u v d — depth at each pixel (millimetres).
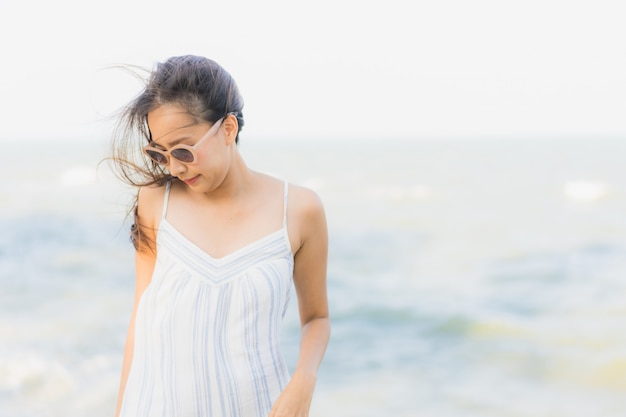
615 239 18016
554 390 8641
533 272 14820
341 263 16188
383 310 12234
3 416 7227
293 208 2105
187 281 1973
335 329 11398
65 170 36000
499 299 12766
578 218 21828
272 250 2039
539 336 10609
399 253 17141
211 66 1945
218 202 2061
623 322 11109
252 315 1968
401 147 72000
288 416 1913
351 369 9492
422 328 11266
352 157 53625
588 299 12555
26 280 13172
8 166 39594
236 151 2074
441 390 8641
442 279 14445
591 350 9859
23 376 8148
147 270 2158
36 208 22719
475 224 21156
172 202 2084
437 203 26203
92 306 11328
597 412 7945
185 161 1867
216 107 1910
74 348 9117
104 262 14781
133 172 2080
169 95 1865
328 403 8242
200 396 1902
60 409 7441
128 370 2102
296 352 9617
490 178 34781
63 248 16250
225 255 2016
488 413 7961
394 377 9148
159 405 1905
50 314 10812
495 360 9750
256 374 1942
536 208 24422
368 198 27984
